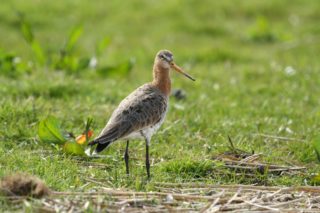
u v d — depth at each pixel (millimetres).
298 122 15438
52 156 12109
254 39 25562
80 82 17297
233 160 12375
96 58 19859
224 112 16062
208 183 11344
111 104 16016
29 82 16578
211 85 19484
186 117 15086
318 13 28219
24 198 9742
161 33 25609
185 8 27766
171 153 12852
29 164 11547
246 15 27969
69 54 19328
